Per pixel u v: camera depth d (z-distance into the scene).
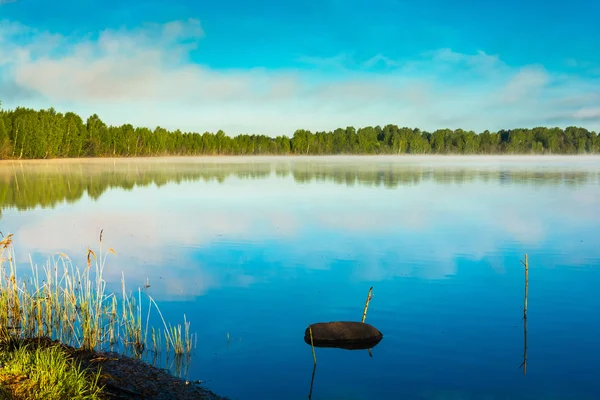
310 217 24.55
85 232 20.36
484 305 11.02
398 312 10.59
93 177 53.47
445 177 55.19
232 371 7.81
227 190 39.47
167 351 8.55
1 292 10.07
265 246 17.55
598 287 12.38
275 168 77.44
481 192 37.25
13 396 5.89
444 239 18.81
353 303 11.20
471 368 7.98
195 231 20.61
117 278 13.30
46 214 25.69
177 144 147.12
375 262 15.08
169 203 30.55
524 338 9.19
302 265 14.73
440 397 6.95
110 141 119.19
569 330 9.59
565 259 15.43
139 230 20.88
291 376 7.69
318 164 95.31
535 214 25.39
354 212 26.33
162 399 6.62
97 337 8.91
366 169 74.81
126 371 7.40
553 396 7.01
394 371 7.90
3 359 6.97
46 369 6.48
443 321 10.07
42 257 15.70
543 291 12.09
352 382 7.46
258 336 9.27
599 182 47.09
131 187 42.09
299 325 9.86
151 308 10.85
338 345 8.90
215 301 11.33
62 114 107.81
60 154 104.00
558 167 81.25
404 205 29.31
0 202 30.91
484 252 16.45
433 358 8.35
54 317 10.01
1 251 10.48
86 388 6.49
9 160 88.50
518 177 55.00
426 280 13.09
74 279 12.32
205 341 9.02
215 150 157.75
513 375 7.73
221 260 15.40
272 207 28.52
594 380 7.55
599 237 19.11
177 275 13.58
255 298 11.57
